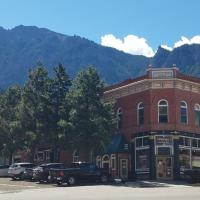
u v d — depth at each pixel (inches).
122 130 2081.7
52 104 1951.3
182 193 1109.1
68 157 2237.9
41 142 1985.7
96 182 1603.1
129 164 2017.7
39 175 1679.4
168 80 1935.3
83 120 1793.8
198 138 2005.4
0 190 1375.5
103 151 1850.4
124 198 933.8
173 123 1913.1
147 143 1937.7
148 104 1950.1
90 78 1867.6
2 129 2192.4
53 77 1990.7
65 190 1275.8
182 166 1916.8
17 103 2256.4
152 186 1496.1
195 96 2025.1
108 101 2073.1
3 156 2321.6
